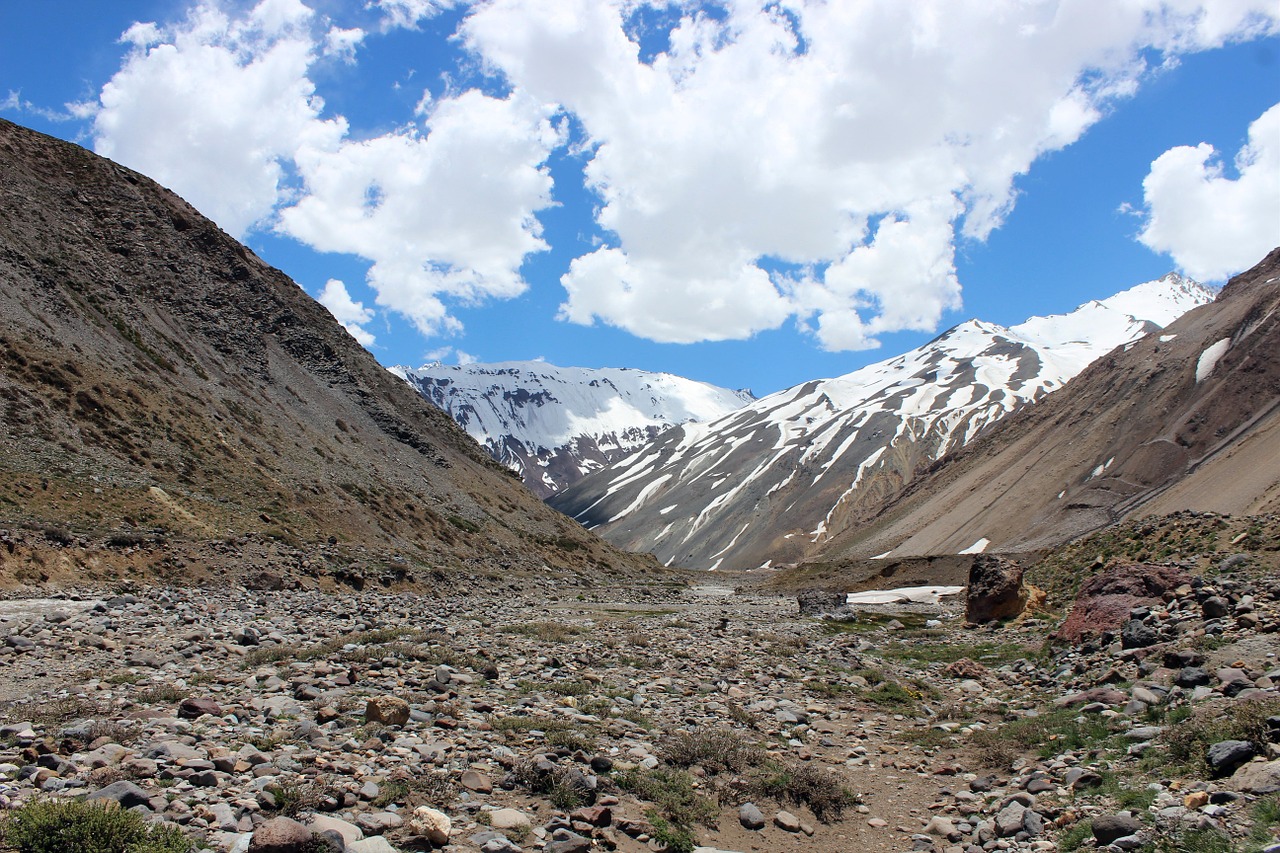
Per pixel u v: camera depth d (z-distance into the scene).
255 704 14.76
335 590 45.09
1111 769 13.05
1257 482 75.81
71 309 59.16
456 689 17.75
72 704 14.03
